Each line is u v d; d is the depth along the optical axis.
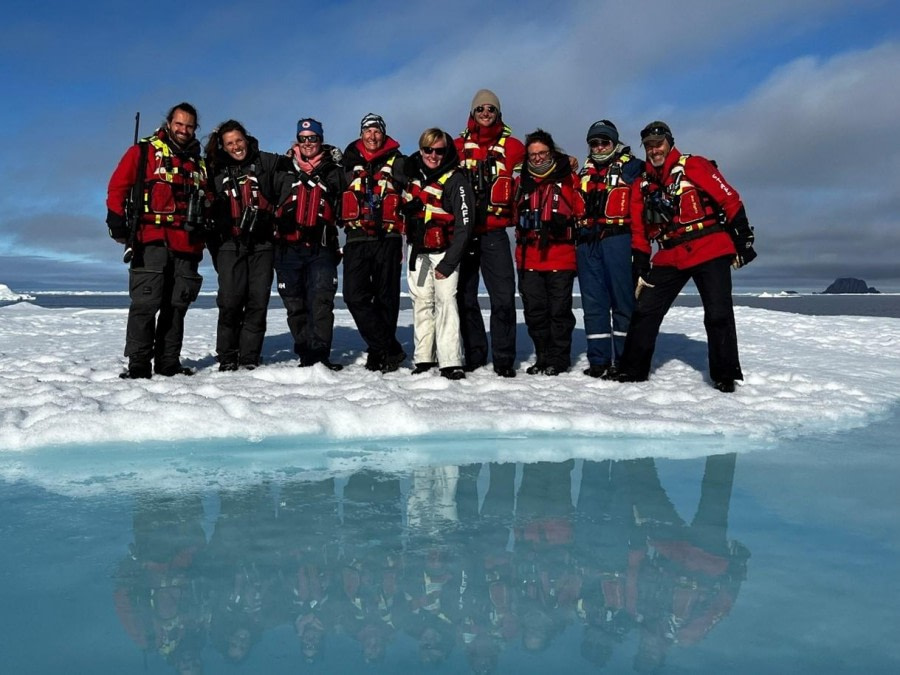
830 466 2.86
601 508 2.31
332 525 2.12
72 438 3.06
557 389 4.36
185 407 3.36
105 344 6.93
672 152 4.37
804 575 1.75
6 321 9.59
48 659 1.33
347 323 9.00
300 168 4.87
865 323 9.70
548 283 5.04
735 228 4.22
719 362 4.38
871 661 1.33
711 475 2.72
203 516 2.20
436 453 3.06
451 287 4.66
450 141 4.65
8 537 2.01
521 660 1.32
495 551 1.91
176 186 4.48
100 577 1.73
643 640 1.40
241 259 4.86
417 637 1.42
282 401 3.65
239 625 1.47
